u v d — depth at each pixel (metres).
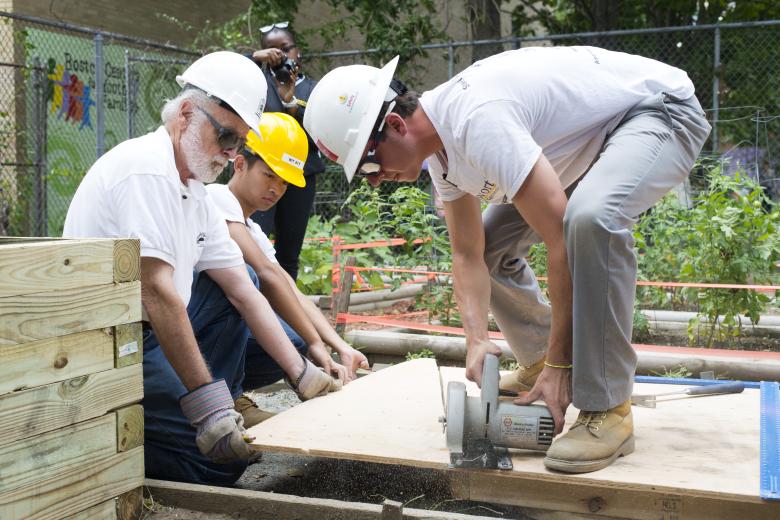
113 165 2.81
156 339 3.04
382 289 8.25
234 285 3.30
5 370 2.12
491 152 2.55
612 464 2.65
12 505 2.16
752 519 2.55
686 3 15.67
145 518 2.61
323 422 3.07
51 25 8.66
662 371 5.41
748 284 6.59
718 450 2.81
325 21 15.51
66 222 2.90
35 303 2.20
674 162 2.74
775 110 10.90
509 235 3.39
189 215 3.00
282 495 2.62
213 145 2.96
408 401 3.42
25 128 10.73
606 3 15.08
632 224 2.68
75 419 2.34
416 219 7.63
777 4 15.34
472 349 3.14
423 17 12.62
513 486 2.83
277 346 3.37
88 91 11.52
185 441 2.95
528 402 2.70
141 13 13.41
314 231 8.63
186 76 2.96
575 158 2.93
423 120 2.74
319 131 2.81
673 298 7.42
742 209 6.39
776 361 5.33
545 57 2.78
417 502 3.05
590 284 2.55
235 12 15.45
